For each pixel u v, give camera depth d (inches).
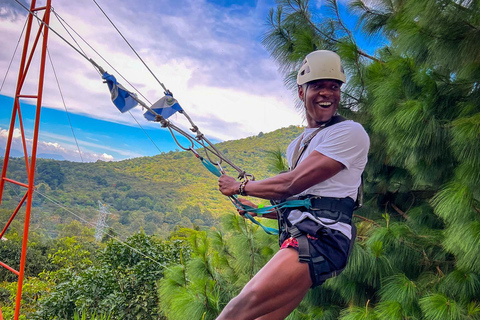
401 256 157.3
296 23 183.6
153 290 370.0
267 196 69.1
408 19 142.6
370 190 198.4
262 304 63.9
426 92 137.6
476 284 134.2
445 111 143.6
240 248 185.8
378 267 151.8
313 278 64.6
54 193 3459.6
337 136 68.6
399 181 195.8
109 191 4065.0
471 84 142.8
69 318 387.5
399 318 129.1
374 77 149.2
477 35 131.4
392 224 161.3
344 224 67.8
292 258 65.1
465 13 133.1
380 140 175.0
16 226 1738.4
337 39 184.4
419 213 174.4
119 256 395.9
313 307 183.6
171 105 80.4
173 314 168.4
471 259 123.7
